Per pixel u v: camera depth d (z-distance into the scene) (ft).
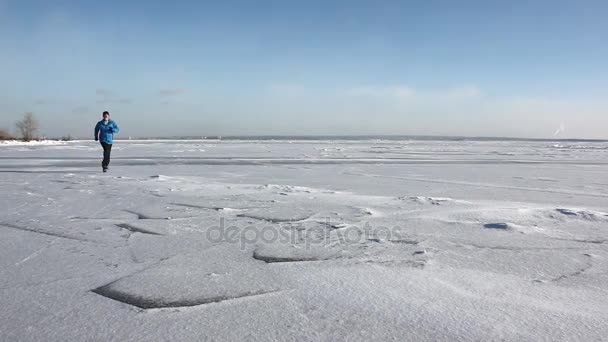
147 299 8.75
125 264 11.11
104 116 37.93
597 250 12.68
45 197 22.31
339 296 8.97
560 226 15.71
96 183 28.78
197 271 10.58
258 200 21.75
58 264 11.06
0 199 21.57
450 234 14.51
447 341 7.01
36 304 8.45
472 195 25.09
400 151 104.37
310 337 7.11
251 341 6.95
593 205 21.54
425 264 11.21
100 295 8.95
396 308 8.35
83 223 15.99
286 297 8.90
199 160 60.34
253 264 11.16
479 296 9.02
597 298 8.96
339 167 49.21
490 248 12.83
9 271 10.47
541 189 28.50
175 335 7.16
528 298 8.93
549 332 7.35
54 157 64.28
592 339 7.10
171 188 26.32
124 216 17.43
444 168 48.83
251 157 69.72
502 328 7.50
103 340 6.98
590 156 88.02
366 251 12.42
